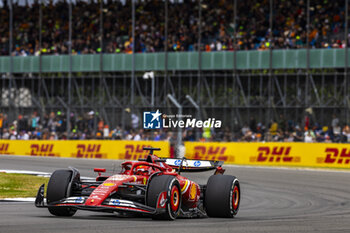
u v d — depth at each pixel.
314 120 120.75
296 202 52.66
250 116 125.81
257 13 132.88
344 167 93.25
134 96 131.75
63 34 146.62
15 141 117.94
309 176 78.62
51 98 137.25
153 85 125.81
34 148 115.81
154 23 140.75
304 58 119.88
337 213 43.00
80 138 131.62
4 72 138.50
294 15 129.88
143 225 29.78
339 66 117.44
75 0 148.62
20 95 139.50
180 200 33.50
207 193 36.34
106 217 34.41
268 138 117.94
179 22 138.50
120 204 30.55
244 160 100.31
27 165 90.50
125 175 33.84
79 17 147.38
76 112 134.38
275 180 73.44
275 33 129.62
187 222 32.22
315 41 125.62
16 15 153.12
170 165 38.62
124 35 142.75
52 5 150.62
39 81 136.50
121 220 32.31
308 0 119.06
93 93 133.00
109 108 133.38
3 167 85.94
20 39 149.88
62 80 135.88
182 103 129.12
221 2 137.12
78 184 34.03
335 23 127.88
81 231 26.59
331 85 122.06
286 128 121.56
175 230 28.11
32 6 153.75
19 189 56.94
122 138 126.19
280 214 41.38
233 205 36.84
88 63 133.88
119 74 133.75
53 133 132.25
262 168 91.12
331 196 57.97
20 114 137.00
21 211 37.66
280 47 126.31
